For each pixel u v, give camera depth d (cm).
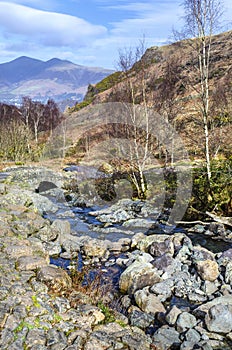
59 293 668
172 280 838
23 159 3547
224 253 970
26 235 1034
